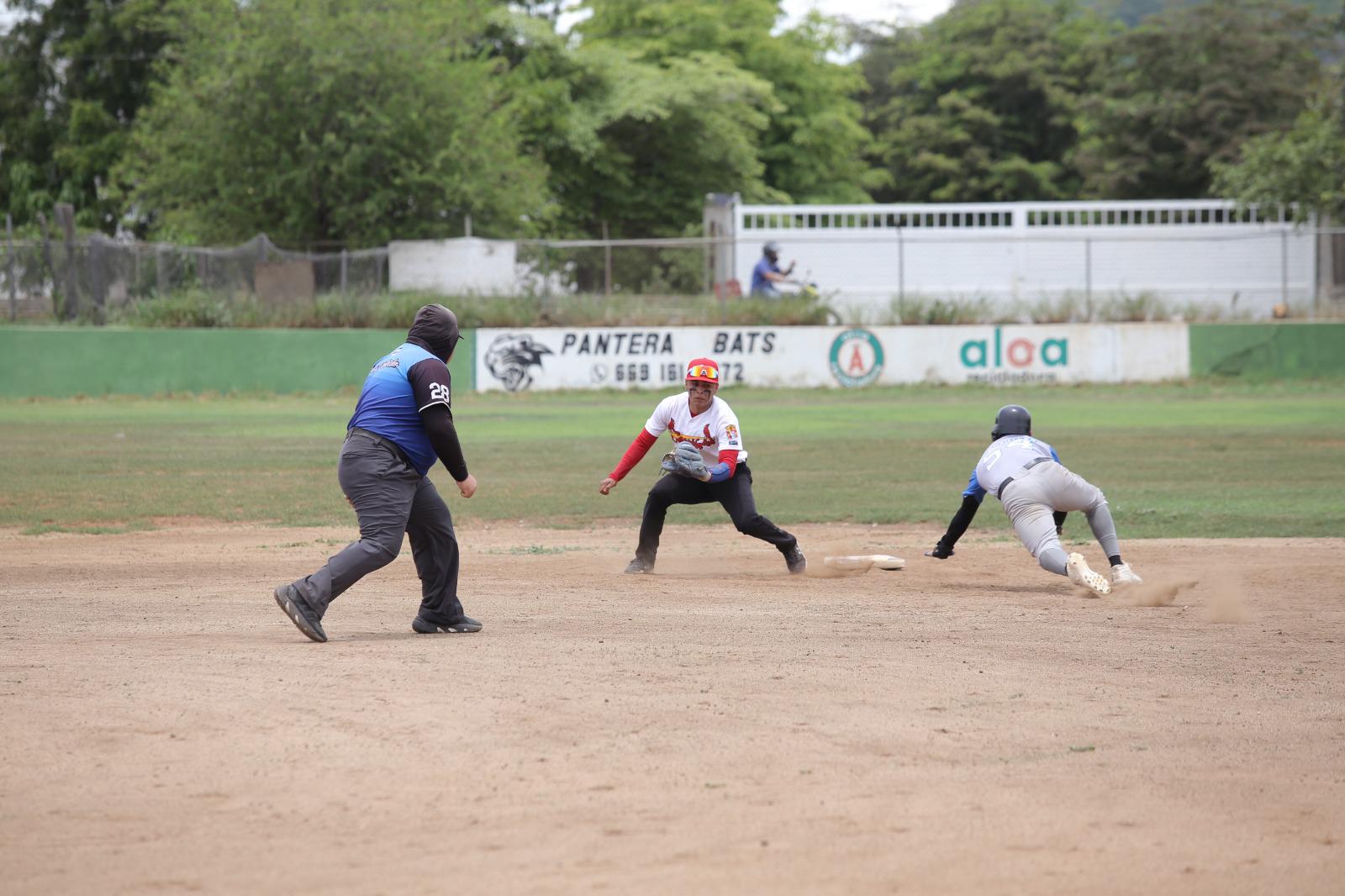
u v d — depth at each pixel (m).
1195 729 11.16
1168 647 14.80
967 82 146.38
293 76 81.38
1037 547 18.81
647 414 56.56
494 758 10.05
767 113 130.25
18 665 13.13
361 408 14.66
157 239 92.88
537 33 108.38
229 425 51.28
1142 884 7.73
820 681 12.68
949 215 84.56
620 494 32.81
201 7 84.81
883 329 70.25
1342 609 17.59
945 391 68.31
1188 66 120.00
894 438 45.62
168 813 8.90
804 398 65.06
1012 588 19.89
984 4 149.25
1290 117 117.25
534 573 21.33
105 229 104.44
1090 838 8.48
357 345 67.75
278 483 34.47
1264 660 14.11
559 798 9.20
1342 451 41.12
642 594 18.88
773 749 10.34
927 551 24.12
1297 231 71.94
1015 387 69.81
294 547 24.64
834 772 9.77
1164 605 18.00
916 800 9.19
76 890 7.64
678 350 69.12
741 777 9.64
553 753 10.18
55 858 8.12
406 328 69.69
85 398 64.81
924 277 84.62
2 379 64.75
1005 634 15.59
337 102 82.50
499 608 17.45
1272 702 12.16
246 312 70.12
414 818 8.80
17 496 31.91
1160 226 84.31
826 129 130.75
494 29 109.31
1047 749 10.47
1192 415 53.91
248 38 81.75
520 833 8.52
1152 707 11.91
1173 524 27.31
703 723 11.07
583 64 112.06
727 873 7.84
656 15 128.00
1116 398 63.28
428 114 83.19
